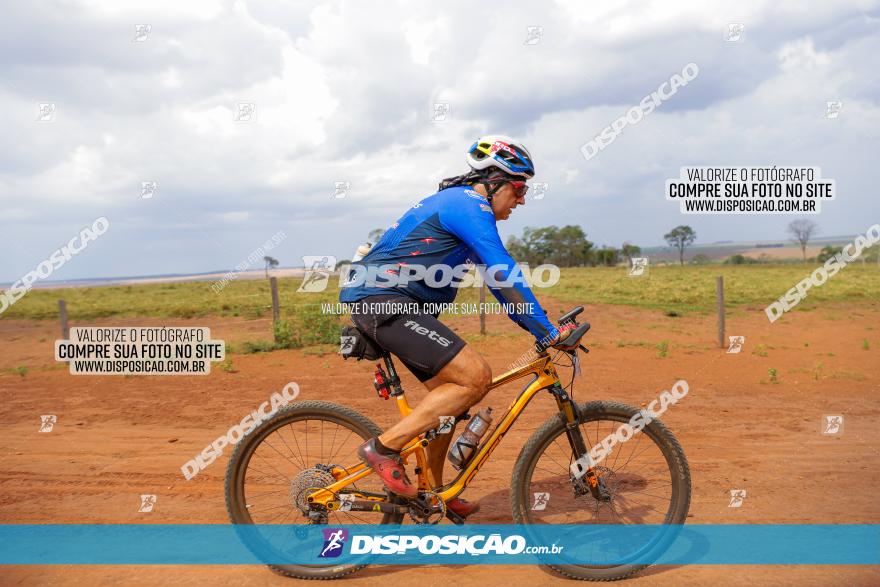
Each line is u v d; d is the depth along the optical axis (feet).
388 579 8.80
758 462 14.16
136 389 23.79
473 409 19.94
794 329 41.45
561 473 12.46
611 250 157.58
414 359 8.54
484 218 8.57
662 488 10.43
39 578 8.85
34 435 17.34
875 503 11.53
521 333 36.27
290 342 34.53
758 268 154.92
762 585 8.38
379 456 8.57
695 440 16.16
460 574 8.92
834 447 15.40
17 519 11.27
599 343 34.99
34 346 39.34
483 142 9.04
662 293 66.74
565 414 9.03
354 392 22.72
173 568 9.21
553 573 8.84
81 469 14.24
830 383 24.13
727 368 27.53
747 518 10.87
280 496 10.87
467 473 9.12
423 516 8.99
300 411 9.29
